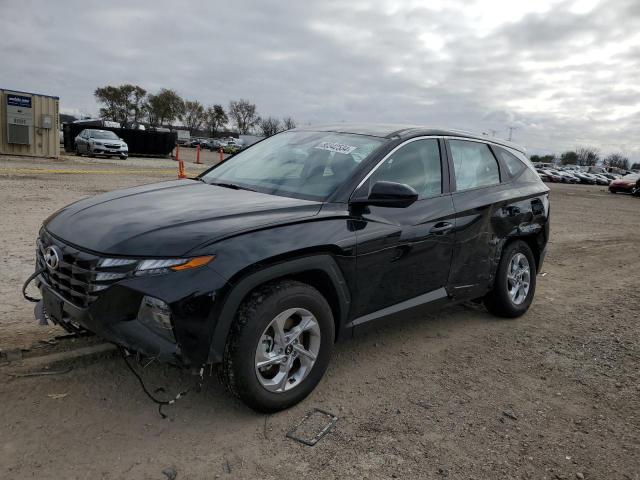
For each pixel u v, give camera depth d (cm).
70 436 284
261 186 391
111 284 280
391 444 300
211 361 287
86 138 2738
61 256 304
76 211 346
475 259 457
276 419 316
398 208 386
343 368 393
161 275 276
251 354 295
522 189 523
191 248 282
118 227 304
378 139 412
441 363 415
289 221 321
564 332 507
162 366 366
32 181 1361
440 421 329
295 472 270
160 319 276
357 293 355
